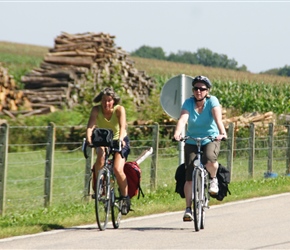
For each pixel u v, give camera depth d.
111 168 29.84
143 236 27.20
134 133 72.56
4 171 34.91
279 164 63.09
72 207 35.75
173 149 70.62
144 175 51.50
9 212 35.44
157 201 38.03
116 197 30.17
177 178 30.52
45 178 37.53
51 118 75.50
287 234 27.52
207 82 29.30
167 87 42.25
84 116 78.38
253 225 30.05
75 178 51.25
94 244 25.36
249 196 40.84
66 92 89.38
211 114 29.39
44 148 69.06
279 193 43.19
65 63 95.81
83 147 29.75
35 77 92.06
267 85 128.25
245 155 66.75
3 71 87.38
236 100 101.12
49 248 24.56
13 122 72.62
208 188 29.84
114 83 94.94
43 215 33.06
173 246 24.86
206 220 31.73
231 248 24.44
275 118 84.19
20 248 24.59
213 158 29.30
